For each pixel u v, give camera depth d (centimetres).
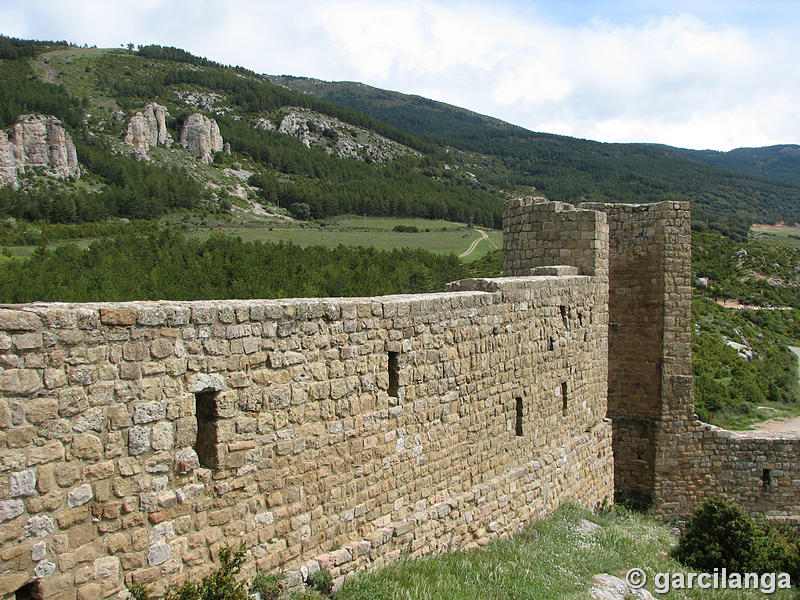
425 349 1116
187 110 18812
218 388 796
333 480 956
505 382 1330
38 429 641
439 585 997
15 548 628
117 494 707
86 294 4394
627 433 2022
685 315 1972
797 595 1412
